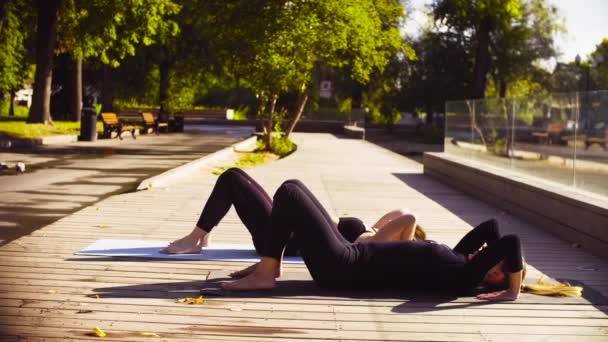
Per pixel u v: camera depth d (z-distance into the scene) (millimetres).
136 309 4719
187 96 43406
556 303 5195
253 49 24000
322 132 49062
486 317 4797
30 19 35375
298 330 4379
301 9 23391
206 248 6906
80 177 14328
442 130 50594
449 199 12703
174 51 40500
